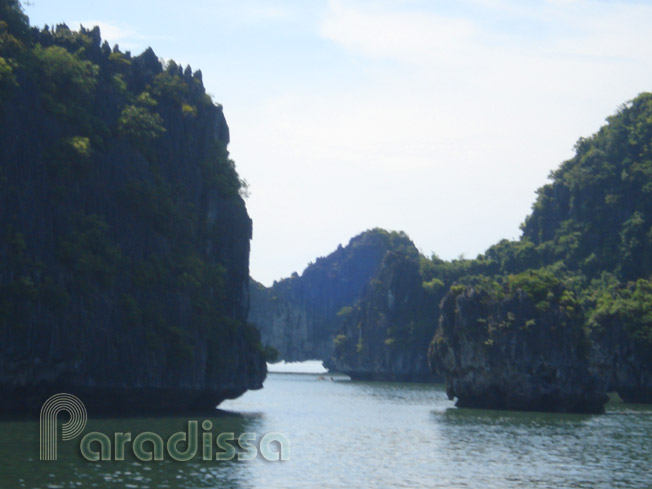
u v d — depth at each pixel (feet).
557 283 587.27
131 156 450.71
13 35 440.04
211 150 535.60
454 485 266.98
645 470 300.61
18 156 392.68
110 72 495.82
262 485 256.93
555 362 551.18
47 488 238.07
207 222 508.12
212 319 478.18
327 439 365.61
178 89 516.73
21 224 385.09
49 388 386.11
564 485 271.08
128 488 242.99
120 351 408.46
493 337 563.07
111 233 429.38
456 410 547.49
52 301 382.01
